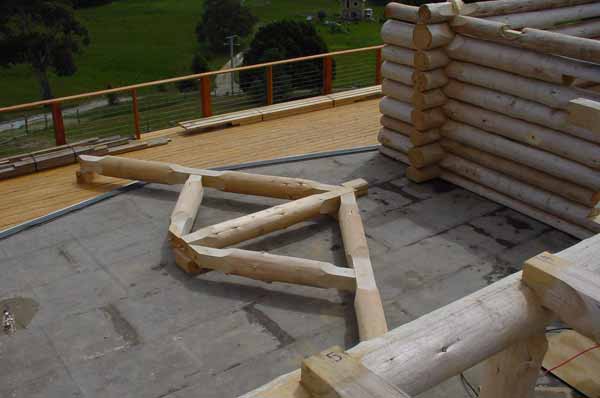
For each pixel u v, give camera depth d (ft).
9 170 25.64
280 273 17.48
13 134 74.59
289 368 14.96
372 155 28.07
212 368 14.94
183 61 176.86
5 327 16.42
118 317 16.81
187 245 18.47
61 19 133.28
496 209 23.00
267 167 26.81
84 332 16.24
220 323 16.57
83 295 17.78
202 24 185.88
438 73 23.81
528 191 22.06
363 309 15.94
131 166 24.35
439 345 6.84
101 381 14.55
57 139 28.53
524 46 21.09
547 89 20.44
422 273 18.92
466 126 24.00
